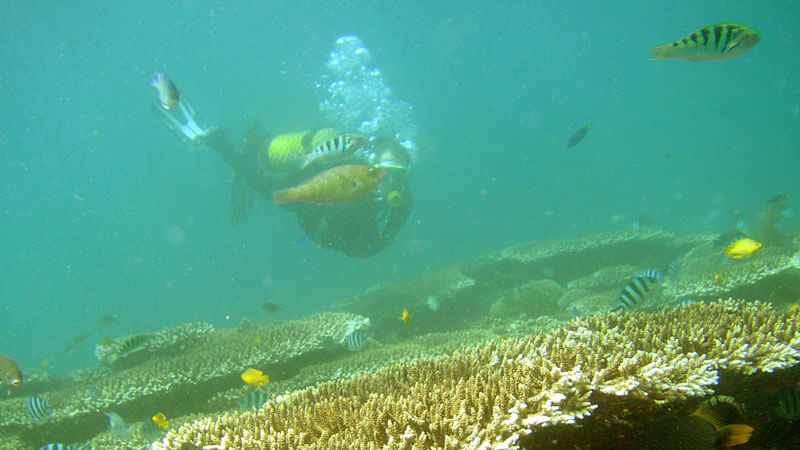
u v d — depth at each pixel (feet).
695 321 12.97
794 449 9.92
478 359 11.66
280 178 36.63
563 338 12.60
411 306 36.83
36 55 152.25
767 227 36.63
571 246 42.93
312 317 28.68
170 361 22.86
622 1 211.41
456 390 8.88
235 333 27.68
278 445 8.53
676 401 9.25
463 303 39.01
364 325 26.99
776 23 182.50
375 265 114.62
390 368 12.64
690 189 169.37
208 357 22.40
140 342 20.75
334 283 105.70
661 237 43.04
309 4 178.29
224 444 9.02
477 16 232.94
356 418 8.98
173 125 36.37
